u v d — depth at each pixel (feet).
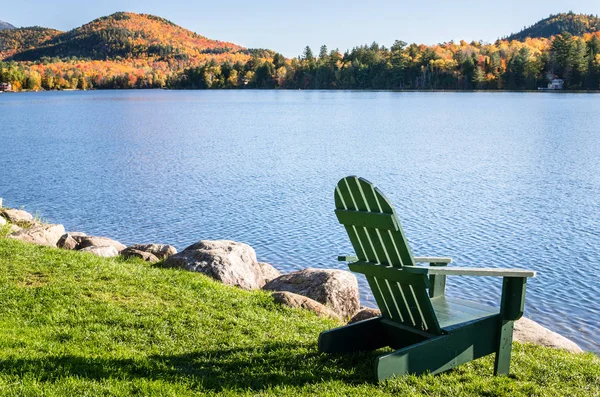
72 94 650.43
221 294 24.70
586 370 17.88
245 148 141.08
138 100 472.03
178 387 15.40
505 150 133.80
